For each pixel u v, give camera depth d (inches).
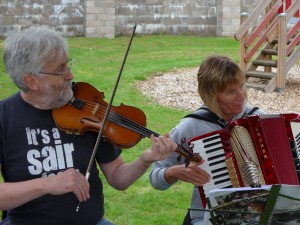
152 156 132.0
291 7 442.9
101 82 456.8
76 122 138.1
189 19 748.0
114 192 249.1
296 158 138.3
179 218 225.1
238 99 148.7
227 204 123.6
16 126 135.5
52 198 133.9
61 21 714.8
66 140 136.9
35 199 133.6
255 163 135.0
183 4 745.6
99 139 131.8
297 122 139.0
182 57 572.7
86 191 123.8
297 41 447.8
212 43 675.4
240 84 148.3
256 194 122.0
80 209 135.3
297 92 440.8
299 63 546.0
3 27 700.7
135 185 255.4
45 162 134.4
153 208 235.1
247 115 152.3
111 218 226.4
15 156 134.5
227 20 738.8
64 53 134.7
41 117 137.1
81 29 722.2
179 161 152.9
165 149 131.1
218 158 138.3
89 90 147.9
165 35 743.1
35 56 131.9
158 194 246.8
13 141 135.0
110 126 140.4
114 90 138.8
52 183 123.0
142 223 221.5
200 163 138.0
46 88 134.1
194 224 151.6
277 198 120.1
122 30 735.1
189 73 495.5
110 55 581.9
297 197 120.6
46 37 133.4
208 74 148.6
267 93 437.1
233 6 737.0
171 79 472.7
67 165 135.3
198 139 138.9
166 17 745.6
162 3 741.9
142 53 598.9
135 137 140.0
